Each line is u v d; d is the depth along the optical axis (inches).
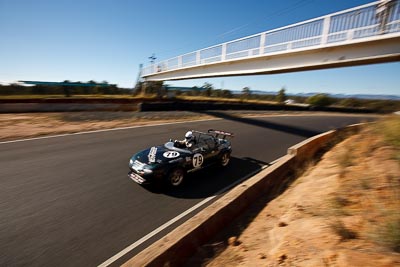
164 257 121.1
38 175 265.0
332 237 122.6
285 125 696.4
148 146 402.0
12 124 515.8
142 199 225.3
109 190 239.0
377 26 353.4
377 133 281.6
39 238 162.2
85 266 140.6
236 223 177.2
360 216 136.4
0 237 161.0
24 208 198.1
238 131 570.3
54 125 531.8
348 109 1357.0
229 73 737.6
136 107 887.7
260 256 128.1
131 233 173.5
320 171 250.8
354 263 98.7
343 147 320.8
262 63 608.1
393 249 103.3
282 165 275.3
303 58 494.0
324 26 433.7
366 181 174.7
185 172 265.7
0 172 267.7
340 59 421.4
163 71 1234.0
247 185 211.5
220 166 324.5
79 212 196.9
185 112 874.1
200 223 149.5
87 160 321.4
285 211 180.5
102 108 816.3
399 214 123.0
